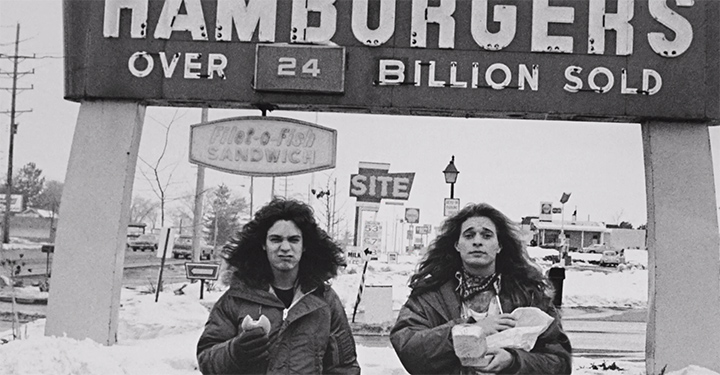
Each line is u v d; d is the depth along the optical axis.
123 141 10.88
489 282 9.80
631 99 10.59
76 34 10.87
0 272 29.34
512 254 9.87
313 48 10.66
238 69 10.76
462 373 9.53
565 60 10.65
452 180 12.75
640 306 26.75
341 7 10.78
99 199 10.84
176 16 10.81
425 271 9.86
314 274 9.63
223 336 9.54
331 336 9.54
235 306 9.58
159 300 16.16
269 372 9.37
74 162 10.88
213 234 45.78
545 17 10.69
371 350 12.63
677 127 10.73
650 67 10.61
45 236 62.34
